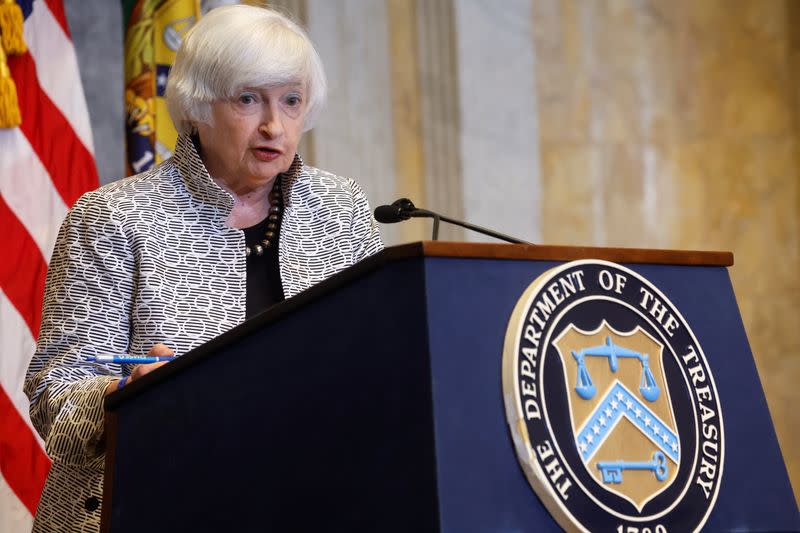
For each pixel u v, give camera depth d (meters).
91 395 5.75
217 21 6.58
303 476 4.24
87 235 6.43
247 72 6.41
